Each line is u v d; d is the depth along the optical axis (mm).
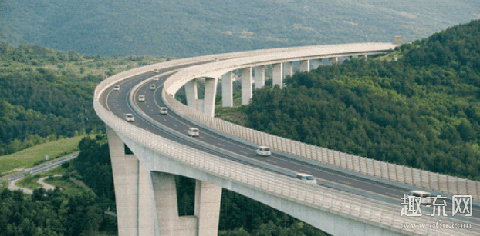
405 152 158000
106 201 181750
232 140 117125
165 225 101812
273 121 192125
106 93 192375
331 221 65188
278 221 154000
